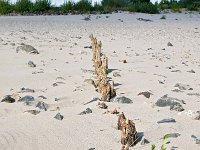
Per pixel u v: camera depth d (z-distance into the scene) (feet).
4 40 15.42
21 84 8.46
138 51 14.37
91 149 4.77
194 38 19.26
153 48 15.37
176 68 11.17
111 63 11.44
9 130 5.40
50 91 7.91
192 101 7.18
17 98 7.30
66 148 4.84
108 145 4.91
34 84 8.48
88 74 9.61
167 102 6.74
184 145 4.86
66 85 8.38
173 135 5.18
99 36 18.53
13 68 10.20
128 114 6.16
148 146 4.86
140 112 6.32
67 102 7.07
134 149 4.79
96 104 6.71
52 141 5.04
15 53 12.31
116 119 5.87
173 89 8.26
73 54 12.77
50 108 6.66
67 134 5.27
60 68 10.37
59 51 13.26
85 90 7.96
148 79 9.30
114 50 14.28
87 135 5.23
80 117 5.98
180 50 15.14
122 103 6.90
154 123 5.71
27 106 6.74
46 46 14.33
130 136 4.93
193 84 8.97
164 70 10.70
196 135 5.21
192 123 5.78
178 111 6.44
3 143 4.95
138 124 5.66
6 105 6.82
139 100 7.18
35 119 5.94
